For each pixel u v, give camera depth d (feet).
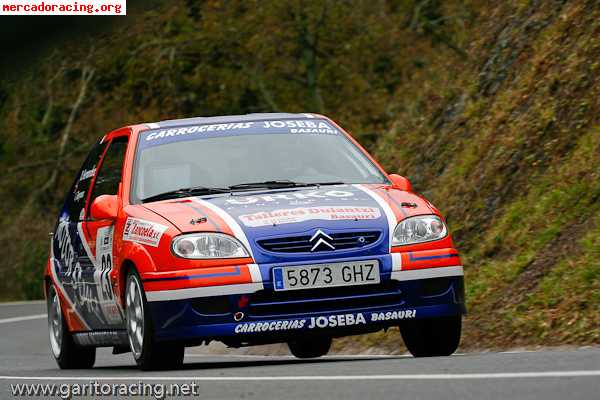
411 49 229.25
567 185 90.63
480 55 133.59
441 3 229.45
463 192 109.19
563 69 107.45
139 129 72.74
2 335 147.54
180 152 69.87
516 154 104.73
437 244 63.05
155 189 67.77
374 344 87.56
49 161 238.48
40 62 220.64
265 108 228.22
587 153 92.32
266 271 60.23
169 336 60.85
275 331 60.23
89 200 75.66
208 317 60.18
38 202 245.04
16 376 69.00
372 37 229.86
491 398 38.22
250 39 229.66
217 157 69.46
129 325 65.31
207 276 60.18
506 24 131.23
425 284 62.08
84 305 75.20
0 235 248.73
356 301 60.95
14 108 239.09
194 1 232.32
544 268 80.53
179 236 61.26
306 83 228.02
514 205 95.81
